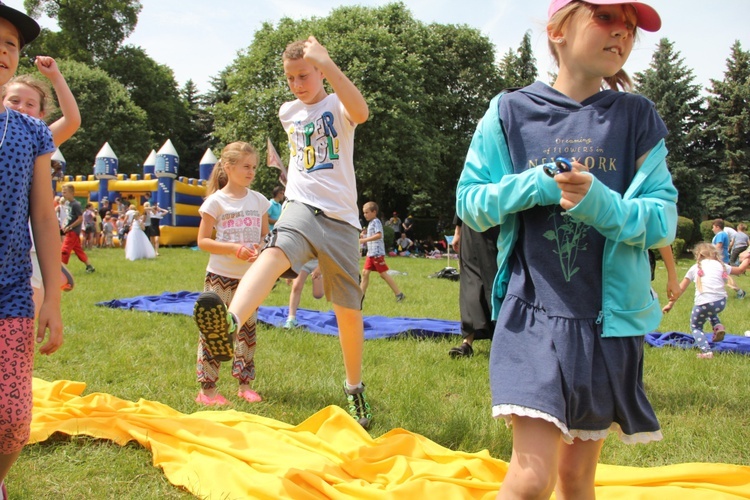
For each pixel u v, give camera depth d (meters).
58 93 3.69
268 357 5.62
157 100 47.00
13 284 2.29
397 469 3.14
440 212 39.38
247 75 31.53
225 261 4.46
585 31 2.13
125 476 3.02
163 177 25.02
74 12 43.38
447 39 37.38
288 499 2.73
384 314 9.10
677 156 40.62
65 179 27.62
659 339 7.25
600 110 2.20
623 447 3.73
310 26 30.64
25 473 2.95
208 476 2.97
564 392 2.00
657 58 42.91
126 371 5.01
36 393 4.12
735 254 20.03
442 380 5.05
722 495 2.91
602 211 1.95
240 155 4.54
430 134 34.09
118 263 15.60
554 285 2.11
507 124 2.29
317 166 3.75
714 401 4.67
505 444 3.69
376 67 29.88
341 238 3.73
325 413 3.74
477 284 5.85
